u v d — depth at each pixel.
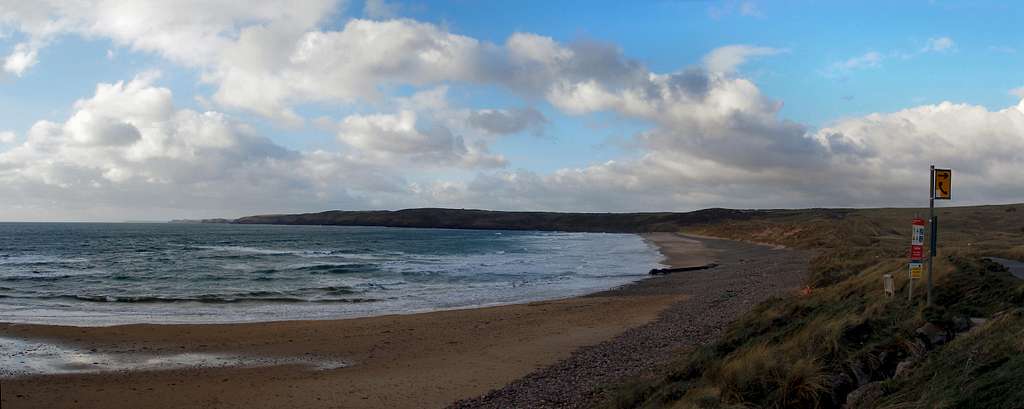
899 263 15.94
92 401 11.79
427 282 34.78
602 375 11.64
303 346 16.70
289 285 33.12
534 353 15.10
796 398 6.71
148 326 19.56
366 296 28.27
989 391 4.98
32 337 17.58
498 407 10.41
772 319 12.12
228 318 21.81
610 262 50.22
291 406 11.34
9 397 11.97
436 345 16.62
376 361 14.95
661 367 11.12
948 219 86.81
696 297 24.56
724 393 7.43
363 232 161.75
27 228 180.50
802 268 31.62
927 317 8.21
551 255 61.16
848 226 72.25
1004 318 6.72
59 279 35.81
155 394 12.24
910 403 5.57
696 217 182.88
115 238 106.62
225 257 57.69
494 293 29.45
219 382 13.09
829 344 7.86
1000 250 23.06
